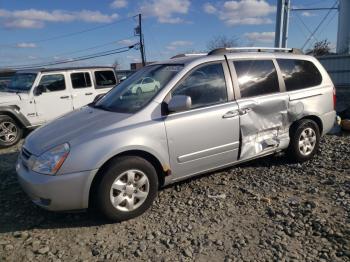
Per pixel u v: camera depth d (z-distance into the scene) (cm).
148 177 391
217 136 438
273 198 427
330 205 399
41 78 891
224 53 473
